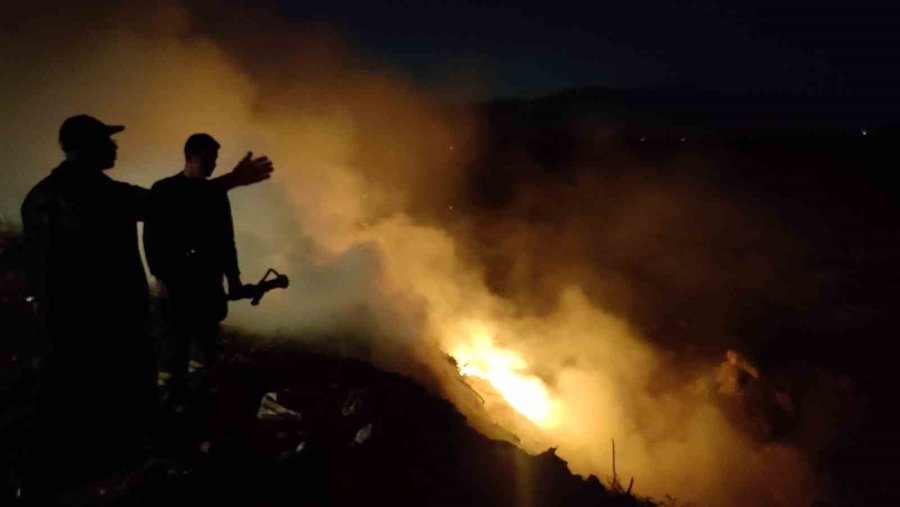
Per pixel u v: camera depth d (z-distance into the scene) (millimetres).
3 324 5133
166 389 4379
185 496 3650
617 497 5223
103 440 3572
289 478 4008
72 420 3459
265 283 4266
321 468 4172
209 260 3848
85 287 3277
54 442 3438
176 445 3982
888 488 8703
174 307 3904
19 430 3910
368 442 4547
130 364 3514
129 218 3443
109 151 3346
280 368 5523
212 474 3883
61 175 3248
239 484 3863
